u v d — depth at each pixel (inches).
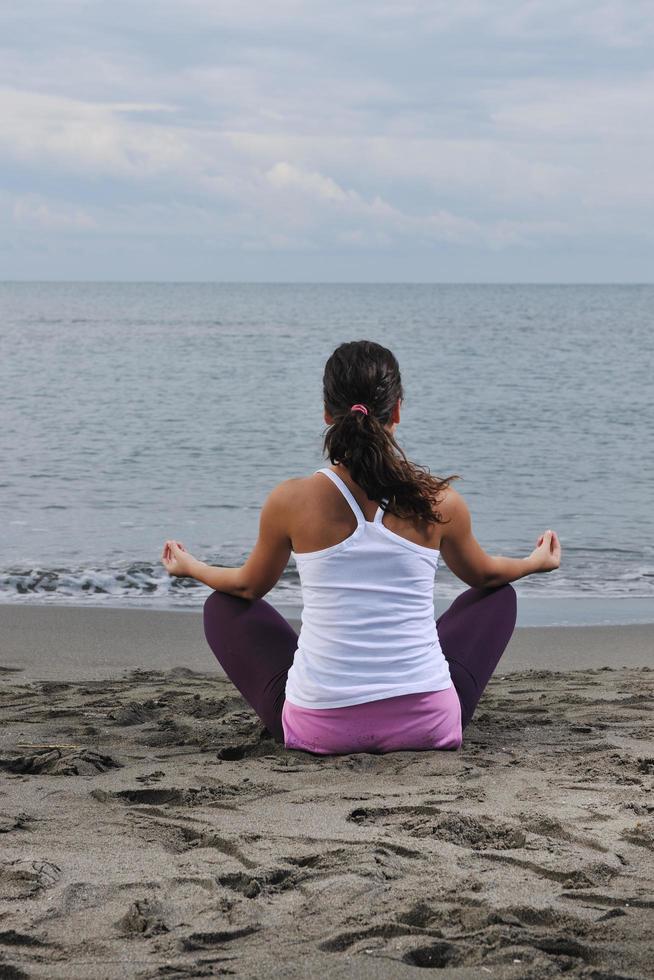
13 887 84.6
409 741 131.1
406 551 128.0
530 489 542.3
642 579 356.5
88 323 2743.6
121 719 160.9
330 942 74.2
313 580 128.6
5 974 68.7
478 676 138.3
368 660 129.0
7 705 177.3
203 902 81.7
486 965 70.5
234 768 126.7
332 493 126.7
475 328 2568.9
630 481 569.0
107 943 74.0
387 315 3503.9
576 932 76.3
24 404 938.1
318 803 111.0
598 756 131.7
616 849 94.7
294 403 987.9
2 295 6491.1
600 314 3587.6
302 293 7800.2
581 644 264.5
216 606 138.6
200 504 490.6
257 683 137.6
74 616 288.4
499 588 142.3
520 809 108.1
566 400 1010.7
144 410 909.8
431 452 682.2
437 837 98.8
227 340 2021.4
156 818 104.9
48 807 109.7
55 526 430.9
